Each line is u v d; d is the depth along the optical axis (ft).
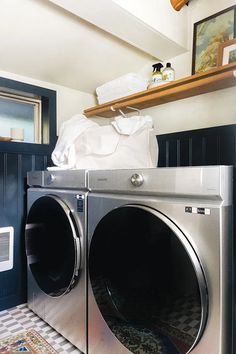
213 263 2.96
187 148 6.05
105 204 4.24
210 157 5.61
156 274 3.46
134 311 3.83
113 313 4.17
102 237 4.22
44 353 4.92
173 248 3.21
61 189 5.38
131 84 6.74
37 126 7.87
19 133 7.13
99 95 7.64
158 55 6.68
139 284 3.72
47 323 5.90
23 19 5.47
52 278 5.51
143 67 7.63
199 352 3.09
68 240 4.87
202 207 3.05
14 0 5.04
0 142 6.59
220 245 2.91
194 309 3.03
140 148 5.57
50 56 6.62
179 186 3.31
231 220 3.05
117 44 6.65
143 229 3.59
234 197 3.11
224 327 2.95
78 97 8.32
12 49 6.16
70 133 6.07
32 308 6.41
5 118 7.37
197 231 3.09
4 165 6.70
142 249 3.63
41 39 6.04
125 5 4.87
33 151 7.18
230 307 3.02
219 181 2.95
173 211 3.32
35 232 6.13
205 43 5.91
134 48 6.87
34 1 5.14
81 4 4.70
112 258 4.13
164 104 6.89
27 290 6.79
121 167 5.58
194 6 6.29
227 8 5.59
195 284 2.99
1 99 7.27
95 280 4.37
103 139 5.71
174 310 3.26
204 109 6.07
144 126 5.66
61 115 7.89
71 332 5.02
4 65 6.64
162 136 6.52
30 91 7.18
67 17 5.61
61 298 5.29
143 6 5.22
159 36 5.76
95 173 4.50
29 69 6.94
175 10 6.01
